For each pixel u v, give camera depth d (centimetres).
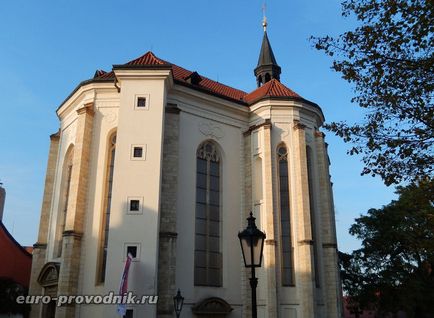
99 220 3072
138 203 2903
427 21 1370
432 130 1468
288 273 3409
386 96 1508
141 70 3225
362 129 1575
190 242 3275
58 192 3584
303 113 3916
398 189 4641
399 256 4612
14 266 3872
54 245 3412
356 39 1528
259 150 3691
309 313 3219
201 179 3553
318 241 3662
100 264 2980
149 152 3033
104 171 3209
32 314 3297
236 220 3603
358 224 4922
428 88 1443
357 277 4772
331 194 4181
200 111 3675
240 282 3441
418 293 4241
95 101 3372
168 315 2781
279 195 3603
